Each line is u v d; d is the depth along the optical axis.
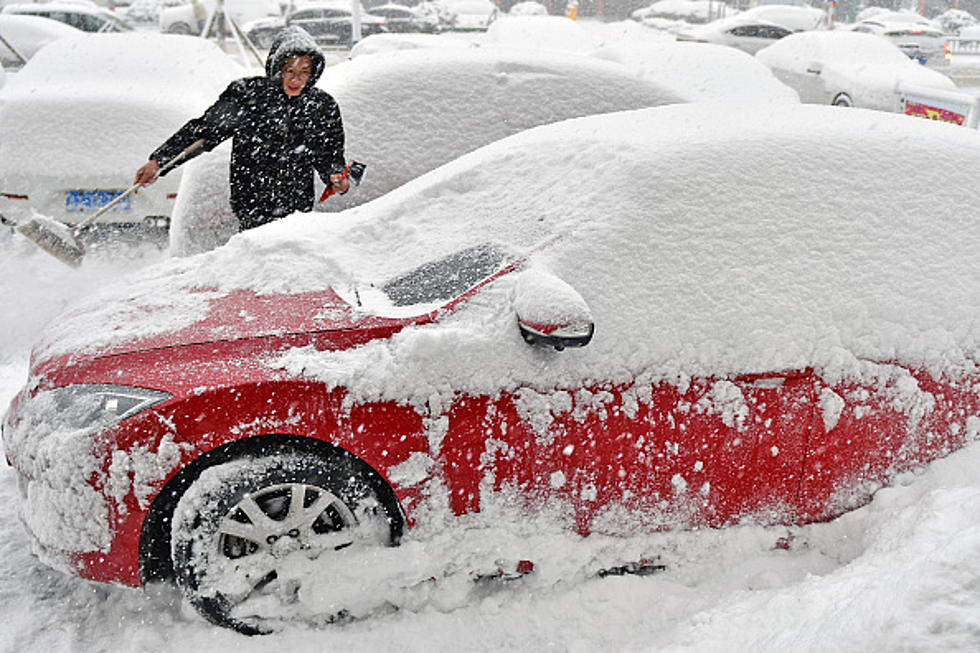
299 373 2.39
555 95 5.04
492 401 2.46
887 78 10.56
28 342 4.55
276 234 3.28
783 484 2.68
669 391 2.54
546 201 2.96
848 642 1.89
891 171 2.83
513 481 2.52
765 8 23.55
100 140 5.50
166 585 2.54
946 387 2.71
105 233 5.55
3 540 3.01
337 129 4.48
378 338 2.55
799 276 2.65
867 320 2.64
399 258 3.05
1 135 5.41
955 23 31.97
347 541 2.50
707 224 2.68
